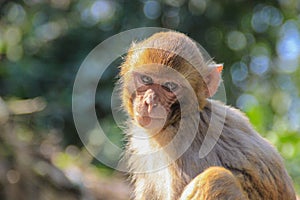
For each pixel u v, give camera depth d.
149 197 15.51
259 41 41.31
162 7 36.66
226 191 13.61
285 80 41.75
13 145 24.08
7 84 31.22
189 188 13.88
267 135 23.52
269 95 40.62
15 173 23.78
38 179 23.80
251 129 15.52
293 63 42.25
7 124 24.77
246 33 40.19
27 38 34.53
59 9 36.12
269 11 41.50
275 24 41.72
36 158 24.27
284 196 15.01
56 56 34.41
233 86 38.47
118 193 23.59
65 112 30.97
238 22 39.38
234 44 39.72
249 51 40.31
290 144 23.33
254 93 39.94
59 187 23.77
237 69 40.06
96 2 36.16
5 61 31.66
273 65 41.78
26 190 23.62
